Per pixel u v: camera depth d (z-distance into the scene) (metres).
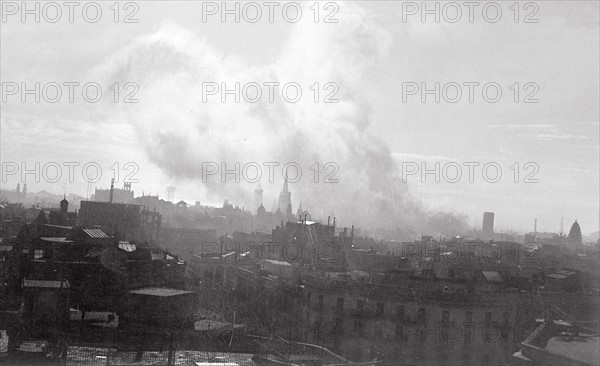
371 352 116.88
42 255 137.38
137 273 137.50
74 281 129.00
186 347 114.31
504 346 115.25
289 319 128.88
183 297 130.00
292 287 137.50
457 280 126.75
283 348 116.50
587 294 130.50
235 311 139.12
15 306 120.62
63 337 111.81
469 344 114.75
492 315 116.75
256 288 149.38
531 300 121.12
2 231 182.00
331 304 124.50
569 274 140.62
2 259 141.00
